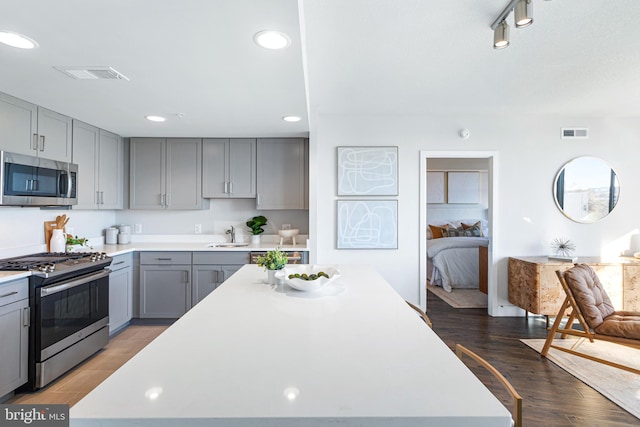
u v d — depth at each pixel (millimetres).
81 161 3289
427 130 4105
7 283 2125
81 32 1579
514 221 4109
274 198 4039
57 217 3219
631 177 4098
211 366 922
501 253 4109
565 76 2887
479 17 1989
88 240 3590
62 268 2453
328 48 2371
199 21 1479
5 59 1879
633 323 2531
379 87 3148
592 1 1836
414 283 4113
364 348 1052
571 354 2988
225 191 4035
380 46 2342
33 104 2709
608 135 4102
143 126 3492
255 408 730
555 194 4094
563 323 3822
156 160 4016
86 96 2525
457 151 4098
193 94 2467
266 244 4152
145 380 842
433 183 7496
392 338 1136
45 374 2328
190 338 1126
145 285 3678
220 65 1953
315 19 2002
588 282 2885
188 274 3668
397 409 730
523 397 2318
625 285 3598
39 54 1814
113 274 3312
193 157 4027
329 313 1406
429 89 3197
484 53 2457
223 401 753
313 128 3838
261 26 1524
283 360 963
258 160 4039
